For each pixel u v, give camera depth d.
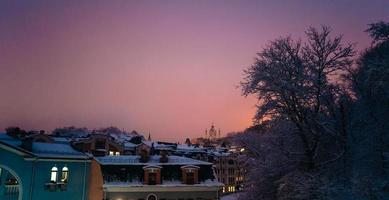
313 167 30.45
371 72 28.88
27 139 40.09
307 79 30.09
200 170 42.94
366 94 31.27
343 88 32.25
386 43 31.66
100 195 40.34
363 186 26.41
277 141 33.41
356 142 30.66
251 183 35.25
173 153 78.56
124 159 43.50
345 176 29.66
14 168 37.88
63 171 40.88
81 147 48.75
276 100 30.91
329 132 30.80
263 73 30.95
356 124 31.80
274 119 31.92
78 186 41.25
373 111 30.88
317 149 31.78
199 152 91.44
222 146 129.50
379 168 28.62
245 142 38.19
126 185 39.50
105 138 63.62
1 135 46.47
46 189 39.28
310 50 31.08
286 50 31.42
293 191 29.52
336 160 31.45
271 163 33.38
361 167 29.33
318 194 27.98
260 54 32.06
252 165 37.03
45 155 39.62
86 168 42.25
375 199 25.39
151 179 40.88
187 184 41.38
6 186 37.84
